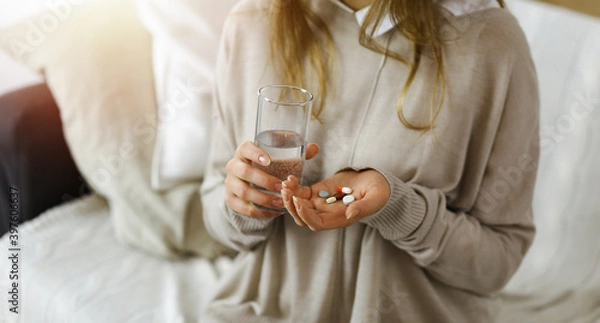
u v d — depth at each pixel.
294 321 1.28
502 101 1.19
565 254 1.61
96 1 1.73
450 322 1.27
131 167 1.64
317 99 1.27
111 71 1.68
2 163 1.67
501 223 1.27
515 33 1.20
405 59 1.22
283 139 1.08
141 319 1.41
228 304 1.34
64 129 1.68
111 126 1.66
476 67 1.19
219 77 1.34
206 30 1.65
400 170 1.22
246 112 1.31
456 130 1.20
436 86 1.19
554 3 1.75
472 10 1.21
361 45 1.24
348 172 1.14
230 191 1.18
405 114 1.21
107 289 1.49
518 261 1.29
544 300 1.55
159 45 1.68
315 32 1.27
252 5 1.31
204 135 1.65
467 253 1.21
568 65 1.63
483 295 1.32
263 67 1.29
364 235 1.23
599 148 1.60
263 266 1.31
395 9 1.20
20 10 1.71
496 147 1.23
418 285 1.25
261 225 1.23
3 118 1.66
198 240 1.61
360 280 1.22
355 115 1.25
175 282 1.51
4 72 1.73
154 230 1.59
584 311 1.52
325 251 1.25
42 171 1.70
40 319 1.47
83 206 1.73
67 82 1.67
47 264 1.54
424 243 1.17
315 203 1.09
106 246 1.62
